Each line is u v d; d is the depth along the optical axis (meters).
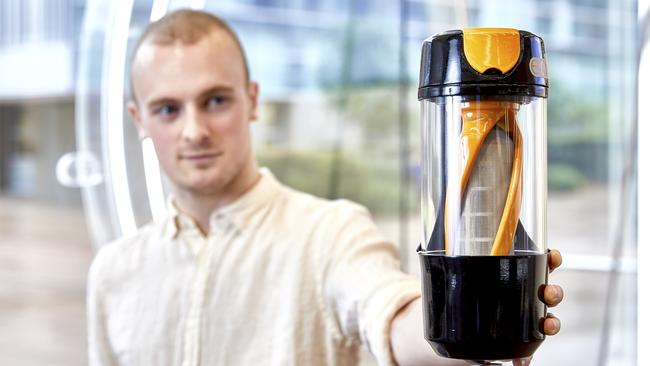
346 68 3.24
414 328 0.82
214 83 1.12
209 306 1.19
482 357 0.59
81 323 4.32
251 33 3.22
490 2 2.88
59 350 3.99
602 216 2.89
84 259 5.24
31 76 5.64
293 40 3.27
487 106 0.57
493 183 0.58
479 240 0.58
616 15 2.83
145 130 1.20
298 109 3.28
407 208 3.15
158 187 2.16
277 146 3.26
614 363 2.37
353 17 3.22
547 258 0.61
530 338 0.59
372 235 1.15
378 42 3.18
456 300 0.58
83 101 2.45
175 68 1.12
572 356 2.77
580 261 2.75
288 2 3.25
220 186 1.15
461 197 0.58
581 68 2.92
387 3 3.14
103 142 2.26
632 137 2.13
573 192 2.98
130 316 1.23
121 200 2.22
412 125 3.14
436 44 0.58
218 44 1.13
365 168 3.22
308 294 1.14
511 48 0.57
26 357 3.91
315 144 3.28
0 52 5.65
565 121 3.00
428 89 0.59
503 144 0.58
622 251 2.27
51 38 5.48
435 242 0.60
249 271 1.17
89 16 2.42
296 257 1.15
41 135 6.01
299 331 1.14
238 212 1.18
